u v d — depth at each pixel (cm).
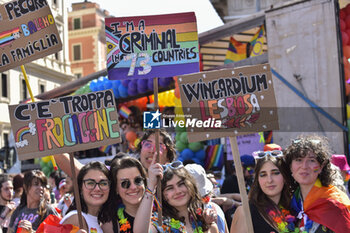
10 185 571
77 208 297
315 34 705
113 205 313
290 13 731
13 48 354
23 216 451
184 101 313
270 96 316
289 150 313
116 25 347
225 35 864
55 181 775
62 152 311
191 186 315
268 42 755
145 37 347
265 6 1205
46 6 353
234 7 1249
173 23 347
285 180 319
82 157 1336
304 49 715
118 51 346
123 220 307
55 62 2817
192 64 343
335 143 680
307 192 309
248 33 958
